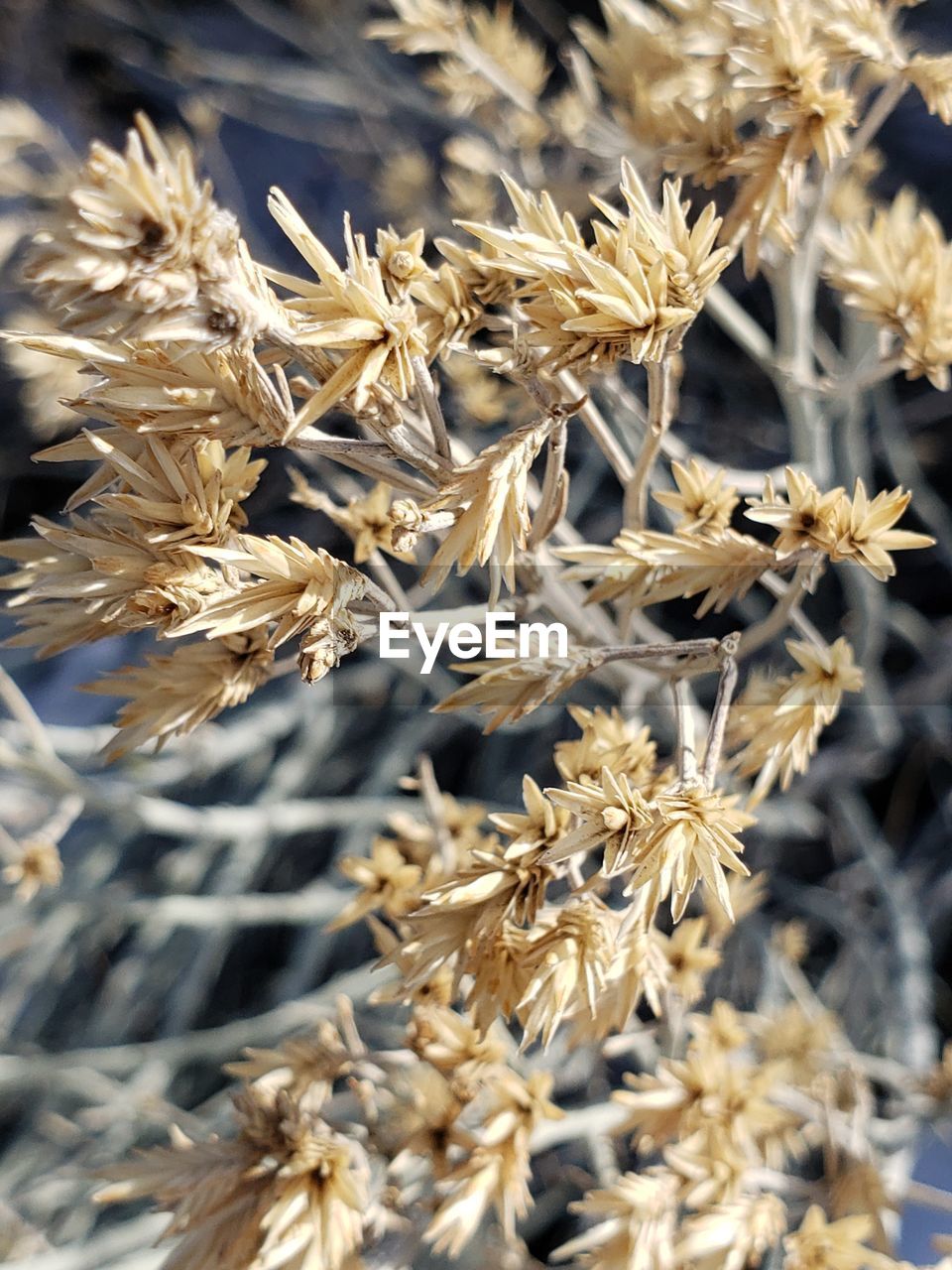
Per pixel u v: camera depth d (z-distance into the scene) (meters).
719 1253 0.11
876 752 0.29
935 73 0.11
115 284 0.06
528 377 0.08
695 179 0.11
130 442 0.08
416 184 0.26
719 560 0.09
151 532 0.08
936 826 0.34
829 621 0.33
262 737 0.29
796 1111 0.15
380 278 0.08
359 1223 0.10
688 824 0.08
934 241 0.11
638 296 0.08
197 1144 0.11
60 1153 0.29
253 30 0.46
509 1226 0.11
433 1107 0.11
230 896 0.29
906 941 0.26
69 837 0.35
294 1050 0.12
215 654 0.09
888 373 0.13
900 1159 0.17
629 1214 0.11
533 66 0.21
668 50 0.16
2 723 0.21
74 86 0.43
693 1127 0.12
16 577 0.08
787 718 0.09
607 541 0.34
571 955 0.09
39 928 0.29
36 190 0.27
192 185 0.06
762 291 0.35
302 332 0.07
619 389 0.13
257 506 0.36
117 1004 0.30
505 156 0.22
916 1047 0.23
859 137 0.12
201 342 0.07
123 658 0.37
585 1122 0.15
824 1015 0.18
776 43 0.10
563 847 0.08
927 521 0.32
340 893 0.26
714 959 0.12
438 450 0.08
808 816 0.29
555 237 0.08
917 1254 0.23
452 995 0.11
